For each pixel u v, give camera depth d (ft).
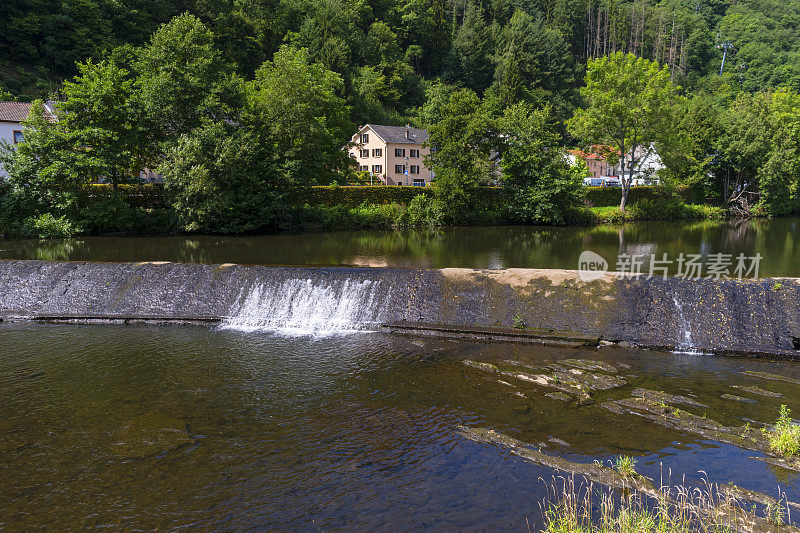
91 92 101.81
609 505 23.07
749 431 29.89
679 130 184.96
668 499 23.48
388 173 244.22
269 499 24.36
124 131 108.37
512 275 55.88
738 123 191.42
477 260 80.53
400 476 26.16
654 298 50.01
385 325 53.36
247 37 276.82
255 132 123.75
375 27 359.05
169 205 116.26
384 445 29.40
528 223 162.50
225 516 23.07
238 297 59.52
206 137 108.37
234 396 36.58
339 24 321.32
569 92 355.97
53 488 25.27
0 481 25.89
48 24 241.14
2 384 38.78
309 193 136.46
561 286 53.31
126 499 24.39
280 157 126.62
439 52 396.57
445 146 153.89
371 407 34.50
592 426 30.94
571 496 23.98
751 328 45.98
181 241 100.89
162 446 29.40
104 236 106.01
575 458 27.35
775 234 125.90
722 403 33.96
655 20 467.52
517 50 346.54
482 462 27.30
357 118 278.87
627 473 25.66
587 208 171.83
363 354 45.60
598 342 47.09
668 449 28.12
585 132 178.09
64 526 22.39
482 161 152.25
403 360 43.86
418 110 328.29
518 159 156.46
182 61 115.85
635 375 39.37
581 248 97.50
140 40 259.19
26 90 214.07
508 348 46.60
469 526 22.06
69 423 32.30
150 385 38.65
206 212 108.68
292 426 31.91
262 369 42.09
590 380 38.19
